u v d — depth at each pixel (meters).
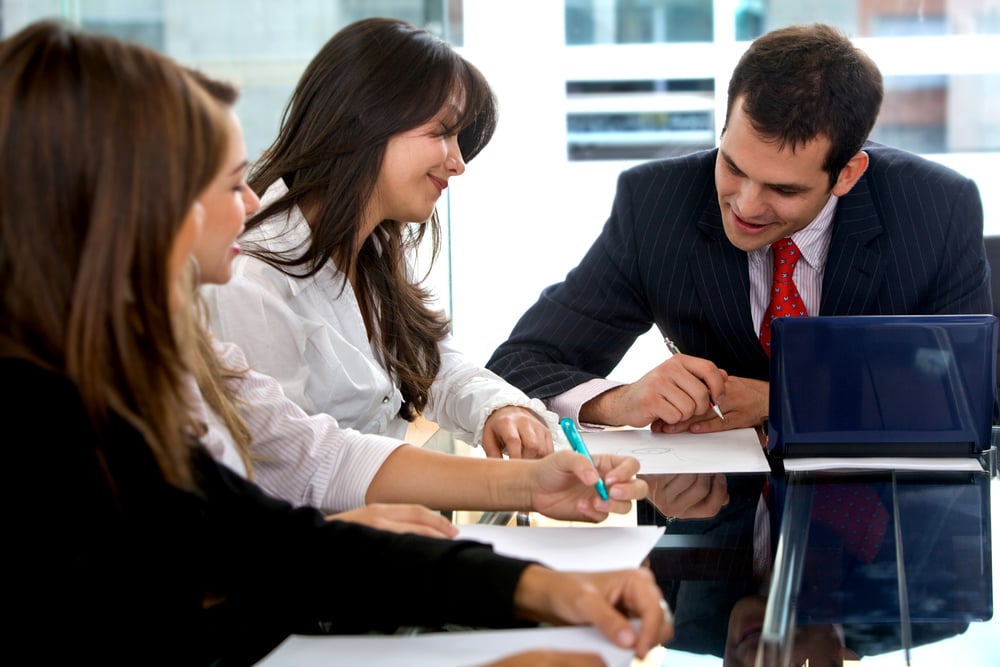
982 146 3.64
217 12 3.57
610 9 3.72
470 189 3.84
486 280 3.88
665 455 1.33
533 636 0.76
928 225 1.57
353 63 1.33
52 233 0.70
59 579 0.67
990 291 1.67
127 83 0.72
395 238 1.49
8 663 0.66
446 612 0.81
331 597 0.84
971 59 3.58
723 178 1.46
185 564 0.79
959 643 0.79
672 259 1.66
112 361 0.72
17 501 0.66
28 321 0.71
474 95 1.39
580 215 3.86
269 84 3.62
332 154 1.33
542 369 1.60
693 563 0.95
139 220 0.72
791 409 1.29
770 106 1.35
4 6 3.50
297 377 1.28
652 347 3.70
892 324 1.27
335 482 1.12
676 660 0.76
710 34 3.71
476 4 3.72
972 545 1.00
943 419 1.28
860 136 1.38
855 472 1.24
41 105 0.70
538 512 1.07
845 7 3.61
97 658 0.69
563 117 3.81
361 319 1.40
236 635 0.82
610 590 0.79
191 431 0.86
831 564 0.95
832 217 1.59
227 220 0.87
